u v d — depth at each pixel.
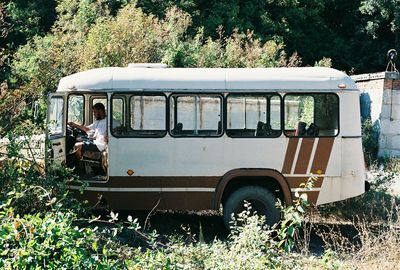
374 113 21.27
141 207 10.01
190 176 9.98
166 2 27.75
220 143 10.00
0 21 19.98
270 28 32.12
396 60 35.44
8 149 8.58
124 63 17.50
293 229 6.46
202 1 29.95
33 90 13.68
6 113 10.72
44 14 30.30
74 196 9.96
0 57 18.45
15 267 5.66
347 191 10.09
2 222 6.22
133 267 6.08
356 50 36.47
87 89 10.01
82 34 20.19
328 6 38.12
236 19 29.92
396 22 34.00
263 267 6.45
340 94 10.11
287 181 10.03
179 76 10.05
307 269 7.02
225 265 6.41
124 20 19.05
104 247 6.05
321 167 10.05
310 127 10.08
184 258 6.74
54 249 5.90
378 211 11.92
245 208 10.00
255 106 10.06
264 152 10.02
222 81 10.04
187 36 22.75
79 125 10.64
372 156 20.67
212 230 10.71
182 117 10.02
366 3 34.84
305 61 36.03
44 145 9.57
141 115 10.00
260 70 10.25
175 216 11.59
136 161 9.97
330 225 11.18
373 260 7.77
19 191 8.12
